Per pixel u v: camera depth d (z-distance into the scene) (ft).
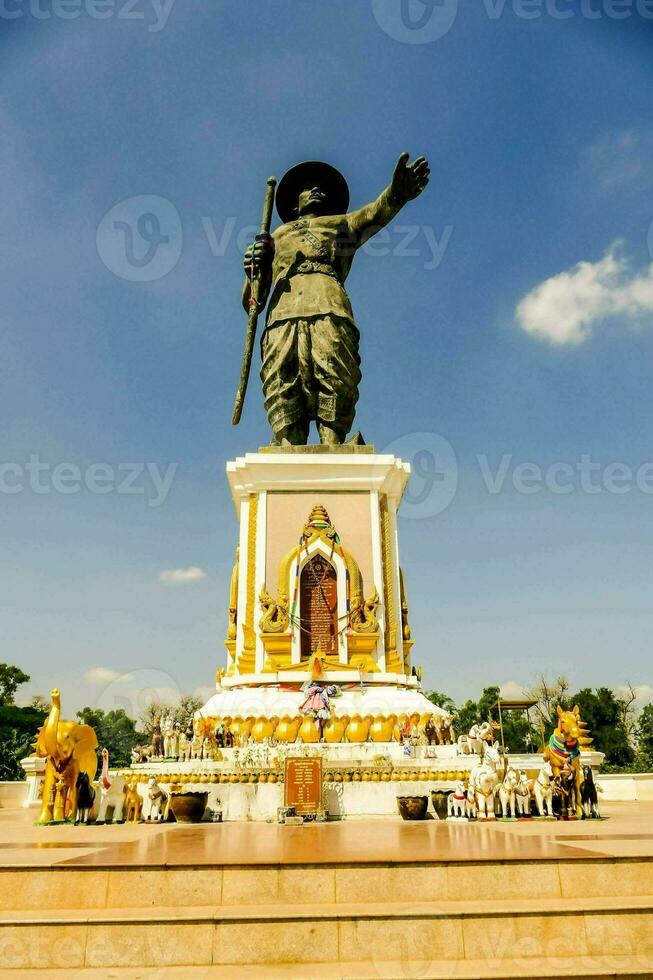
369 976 21.35
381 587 75.31
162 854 29.63
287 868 26.35
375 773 54.03
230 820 52.54
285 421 84.89
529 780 53.31
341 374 84.69
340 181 93.66
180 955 23.15
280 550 75.92
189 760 60.85
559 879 26.48
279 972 21.84
